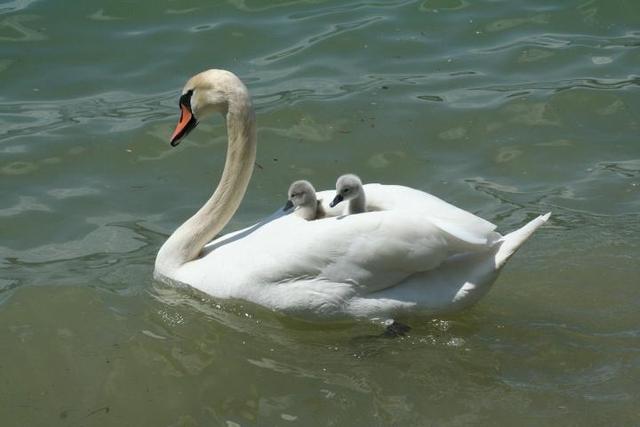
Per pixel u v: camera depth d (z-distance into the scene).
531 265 11.44
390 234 10.06
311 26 16.58
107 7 17.00
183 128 11.28
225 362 10.05
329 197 11.34
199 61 15.66
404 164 13.48
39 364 10.04
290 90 14.91
